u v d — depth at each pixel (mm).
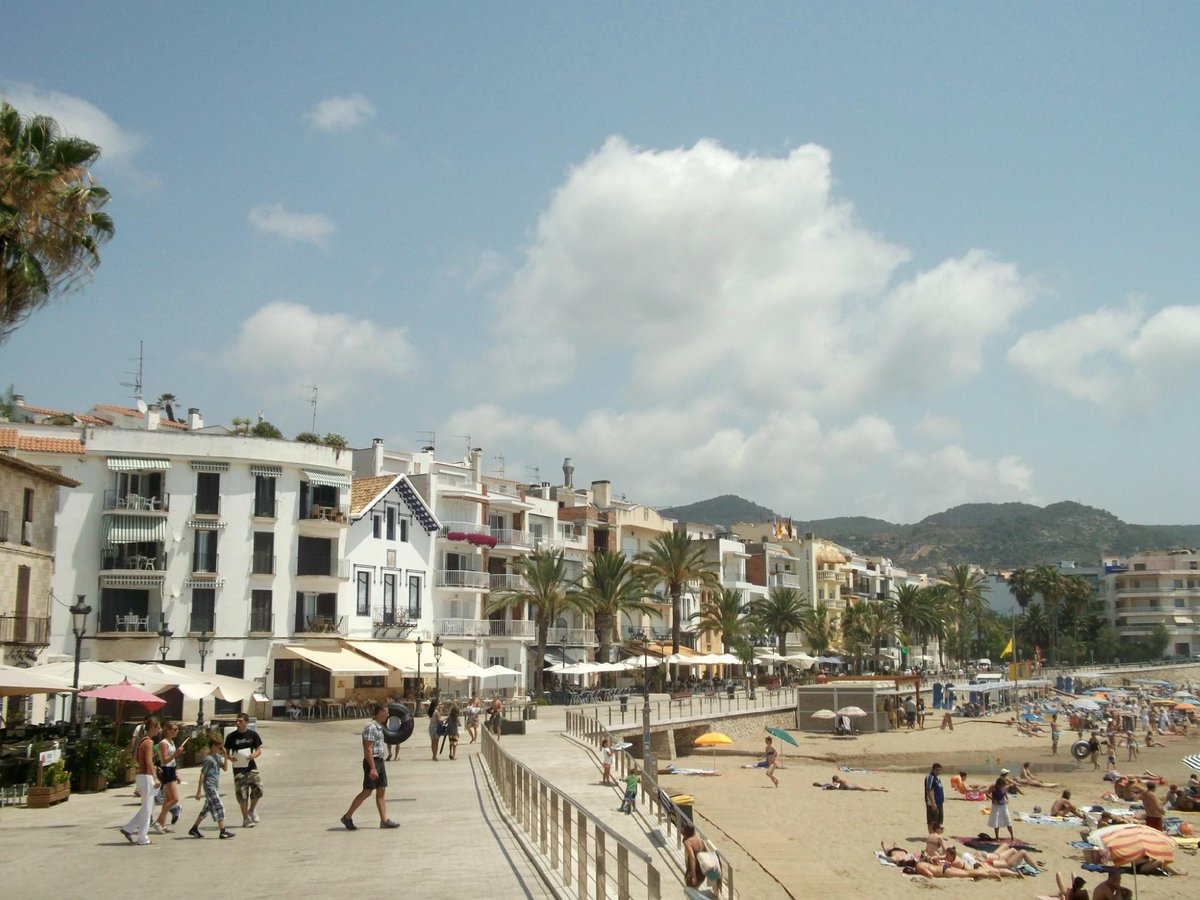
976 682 113375
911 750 70875
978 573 178125
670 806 24141
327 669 63094
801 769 59375
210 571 65000
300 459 68438
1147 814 36656
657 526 113188
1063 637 182500
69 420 89188
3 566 42156
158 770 22031
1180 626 189375
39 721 45031
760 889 28688
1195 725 96000
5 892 15680
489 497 88125
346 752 44625
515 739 49969
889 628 149375
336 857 18562
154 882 16406
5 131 31984
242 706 63688
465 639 80625
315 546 69188
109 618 62906
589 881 16922
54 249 31875
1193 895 29312
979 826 39781
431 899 15078
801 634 142625
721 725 70750
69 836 21297
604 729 47781
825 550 158625
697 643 116188
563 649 91375
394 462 87812
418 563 78500
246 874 17031
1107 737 69625
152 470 64500
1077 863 32906
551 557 84188
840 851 34312
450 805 26047
